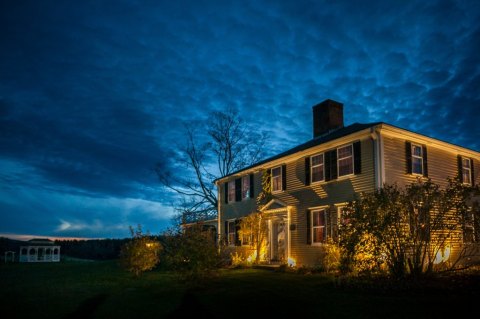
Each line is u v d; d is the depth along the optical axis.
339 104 22.23
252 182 23.06
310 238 17.98
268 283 13.23
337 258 14.74
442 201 11.80
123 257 17.66
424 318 7.68
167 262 14.25
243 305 9.72
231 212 24.92
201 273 13.58
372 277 11.97
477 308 8.20
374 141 15.45
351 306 8.98
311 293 10.89
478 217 11.75
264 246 20.81
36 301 11.08
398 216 11.49
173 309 9.58
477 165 19.98
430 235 12.13
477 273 12.73
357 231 11.70
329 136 20.00
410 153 16.25
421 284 10.80
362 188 15.68
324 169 17.75
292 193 19.67
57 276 18.38
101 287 13.98
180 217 33.62
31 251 37.84
